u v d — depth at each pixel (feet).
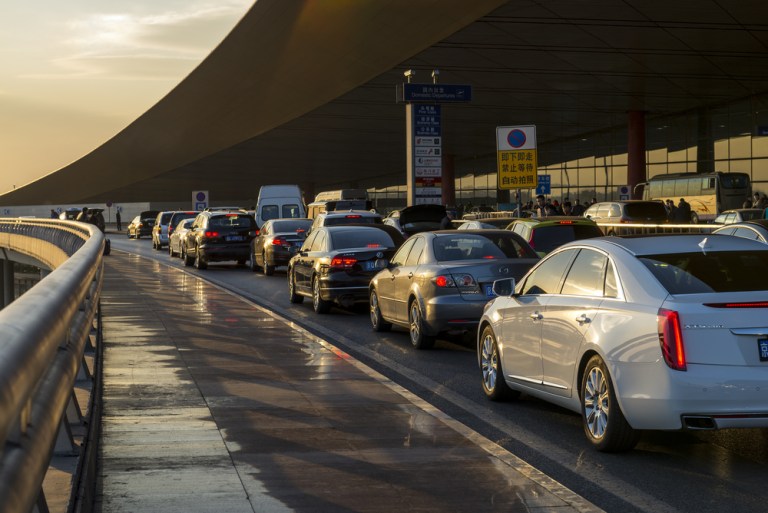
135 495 33.71
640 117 347.15
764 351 38.22
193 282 147.54
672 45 248.32
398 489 34.96
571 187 411.95
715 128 331.77
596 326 42.96
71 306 28.17
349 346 80.89
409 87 215.51
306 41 293.84
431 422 46.78
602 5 209.56
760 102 311.06
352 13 254.68
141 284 142.82
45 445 18.24
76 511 27.66
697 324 38.40
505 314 53.42
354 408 50.08
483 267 74.43
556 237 106.42
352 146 492.95
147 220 400.67
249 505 32.71
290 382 57.93
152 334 81.10
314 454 40.14
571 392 45.80
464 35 240.32
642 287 41.11
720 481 38.27
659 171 359.66
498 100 334.65
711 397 37.96
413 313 78.89
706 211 287.28
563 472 39.83
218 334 81.30
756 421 38.14
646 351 39.45
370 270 103.96
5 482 14.83
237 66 357.20
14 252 289.94
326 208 243.60
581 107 344.28
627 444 42.27
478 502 33.37
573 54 261.65
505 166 174.70
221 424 45.75
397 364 70.79
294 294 120.16
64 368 24.44
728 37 238.68
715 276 41.09
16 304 20.56
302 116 388.98
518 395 55.52
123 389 55.06
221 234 191.42
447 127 400.67
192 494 33.94
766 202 224.33
